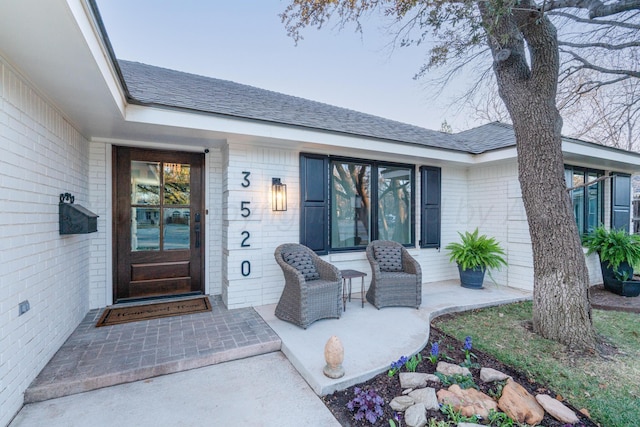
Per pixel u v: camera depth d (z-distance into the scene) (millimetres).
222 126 3486
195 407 2104
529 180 3273
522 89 3213
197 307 3971
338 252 4793
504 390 2176
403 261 4363
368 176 5129
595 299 4887
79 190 3438
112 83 2426
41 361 2377
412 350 2787
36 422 1935
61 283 2830
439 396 2135
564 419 1946
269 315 3736
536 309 3373
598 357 2836
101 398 2191
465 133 7320
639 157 5676
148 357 2617
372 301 4148
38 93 2393
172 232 4316
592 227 6094
